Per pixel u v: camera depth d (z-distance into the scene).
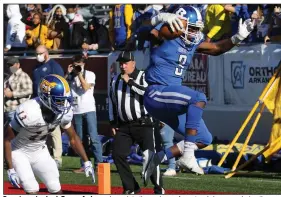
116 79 24.06
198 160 30.36
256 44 32.16
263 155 29.66
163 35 20.39
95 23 39.44
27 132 20.25
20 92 33.38
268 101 29.19
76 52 39.22
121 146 23.66
